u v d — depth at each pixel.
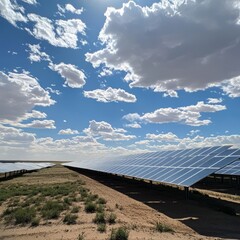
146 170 30.58
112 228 13.58
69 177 57.00
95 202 22.23
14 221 15.80
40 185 37.69
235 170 35.72
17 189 32.22
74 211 18.14
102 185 38.59
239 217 16.52
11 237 12.67
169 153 34.62
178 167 24.72
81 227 14.16
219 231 13.28
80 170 94.81
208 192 30.42
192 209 19.14
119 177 52.38
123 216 16.84
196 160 23.95
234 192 30.73
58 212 17.22
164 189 30.98
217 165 19.53
